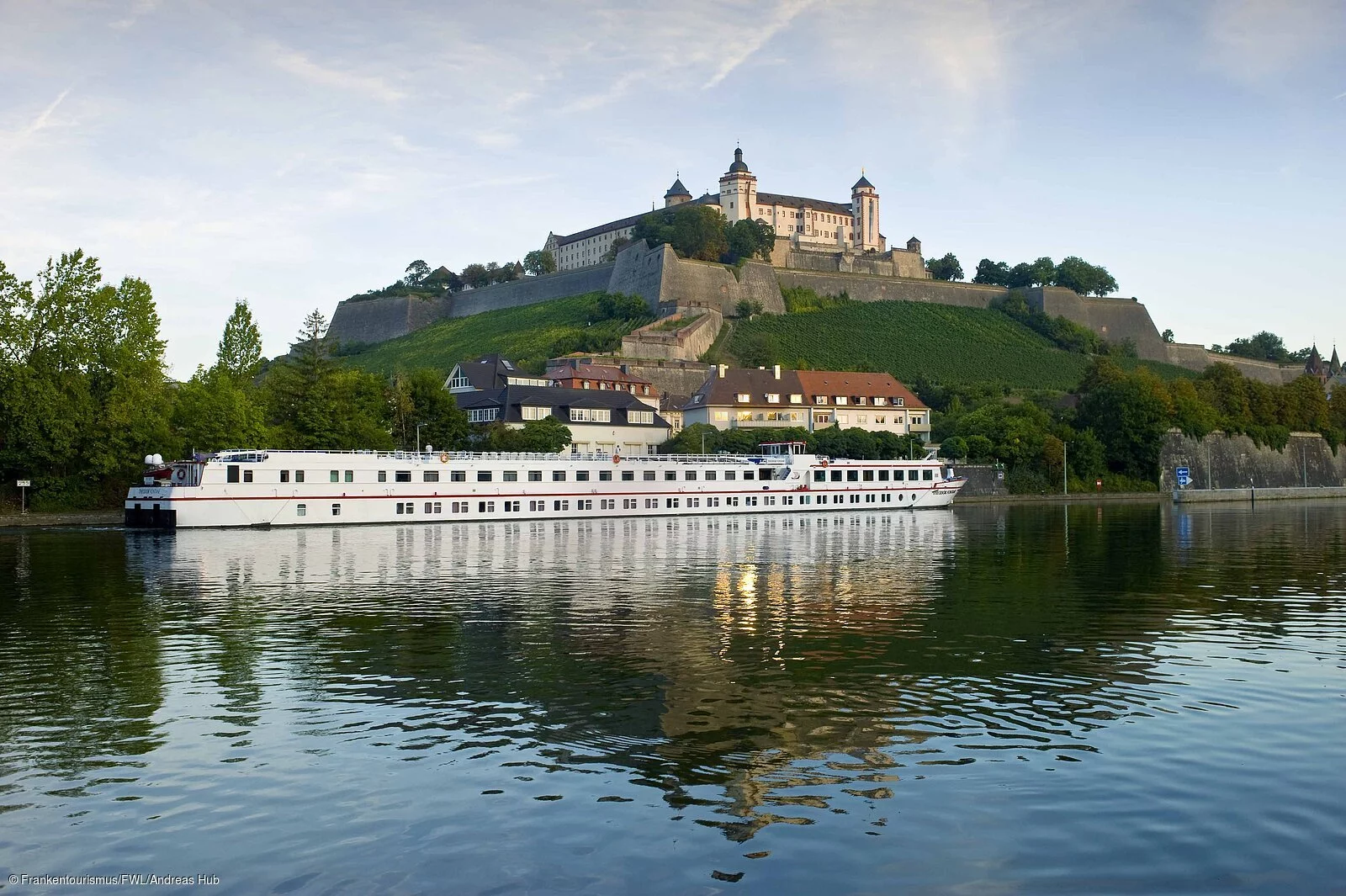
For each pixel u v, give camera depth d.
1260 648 35.97
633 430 153.75
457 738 25.77
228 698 29.47
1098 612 43.44
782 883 18.12
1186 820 20.45
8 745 25.41
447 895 17.84
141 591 49.69
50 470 101.56
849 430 151.88
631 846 19.53
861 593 49.03
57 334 100.38
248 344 130.50
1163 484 170.38
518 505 101.19
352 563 61.69
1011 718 27.30
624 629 39.53
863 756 24.33
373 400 127.56
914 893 17.73
